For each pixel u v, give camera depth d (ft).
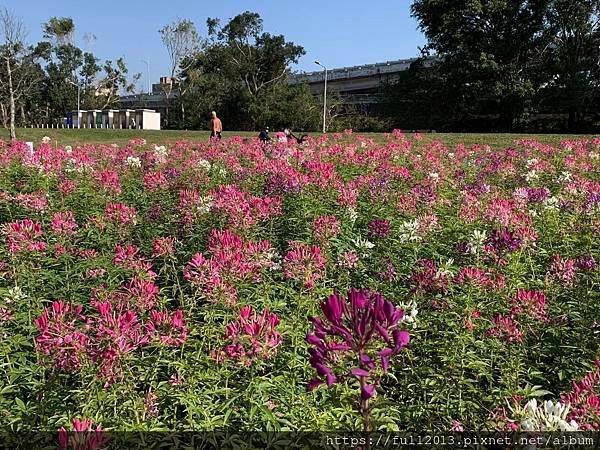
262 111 214.07
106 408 11.14
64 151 41.16
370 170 36.58
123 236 21.62
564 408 9.22
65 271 18.45
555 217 23.62
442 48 172.35
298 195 25.70
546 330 14.49
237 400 12.00
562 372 13.60
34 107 284.41
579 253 20.48
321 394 12.67
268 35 226.17
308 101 216.13
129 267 15.65
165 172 33.24
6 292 15.85
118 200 28.12
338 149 42.80
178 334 12.29
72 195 27.48
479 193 27.43
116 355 10.98
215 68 232.94
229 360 12.02
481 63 156.97
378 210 25.58
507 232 17.79
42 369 13.00
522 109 162.81
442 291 15.31
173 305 18.06
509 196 28.22
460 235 21.18
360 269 18.62
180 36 233.76
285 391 12.23
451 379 12.78
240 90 221.05
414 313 13.85
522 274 17.92
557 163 41.42
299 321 14.33
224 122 229.04
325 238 19.29
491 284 15.21
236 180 32.63
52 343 11.22
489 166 38.93
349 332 7.91
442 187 30.99
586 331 14.51
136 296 13.48
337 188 26.76
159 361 12.24
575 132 166.91
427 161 39.17
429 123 177.17
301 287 15.05
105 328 11.12
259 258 15.25
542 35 163.43
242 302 14.62
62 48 286.25
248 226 20.54
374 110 242.17
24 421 11.44
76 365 11.12
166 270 18.61
